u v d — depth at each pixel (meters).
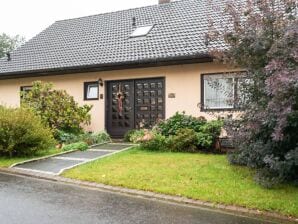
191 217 6.70
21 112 12.30
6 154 12.21
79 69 16.67
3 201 7.45
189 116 13.52
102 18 20.83
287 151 8.42
